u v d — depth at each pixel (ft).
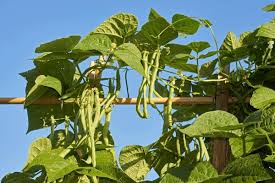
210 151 6.06
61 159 5.21
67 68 5.99
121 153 5.73
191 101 5.85
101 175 5.27
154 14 6.02
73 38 5.71
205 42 5.94
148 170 5.78
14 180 5.67
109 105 5.82
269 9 6.10
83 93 5.81
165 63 6.07
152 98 5.78
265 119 5.17
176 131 5.80
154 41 5.97
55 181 5.42
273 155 4.91
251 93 5.89
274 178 5.28
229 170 4.99
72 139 5.97
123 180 5.55
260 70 5.89
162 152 5.83
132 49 5.59
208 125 5.09
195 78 6.03
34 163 5.15
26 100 5.93
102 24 5.97
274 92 5.48
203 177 4.96
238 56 5.99
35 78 6.07
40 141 5.79
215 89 5.91
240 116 5.97
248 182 4.89
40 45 5.73
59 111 6.10
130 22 5.99
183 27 5.93
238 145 5.24
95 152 5.53
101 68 5.91
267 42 5.95
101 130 5.89
